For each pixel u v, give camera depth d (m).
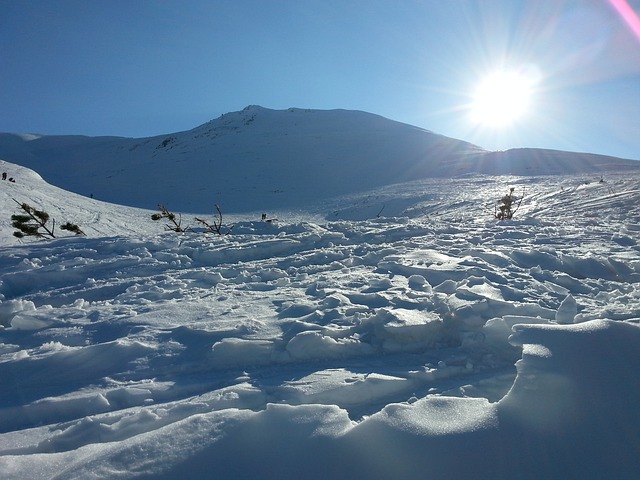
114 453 2.14
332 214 35.84
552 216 15.84
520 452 2.04
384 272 5.80
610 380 2.41
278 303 4.64
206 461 2.08
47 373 3.26
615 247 7.53
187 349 3.52
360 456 2.06
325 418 2.30
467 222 11.88
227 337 3.64
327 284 5.21
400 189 43.19
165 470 2.04
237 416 2.35
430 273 5.48
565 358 2.57
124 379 3.18
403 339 3.57
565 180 35.41
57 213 23.45
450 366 3.19
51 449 2.45
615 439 2.09
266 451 2.12
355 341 3.49
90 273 6.54
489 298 4.07
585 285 5.18
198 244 8.27
